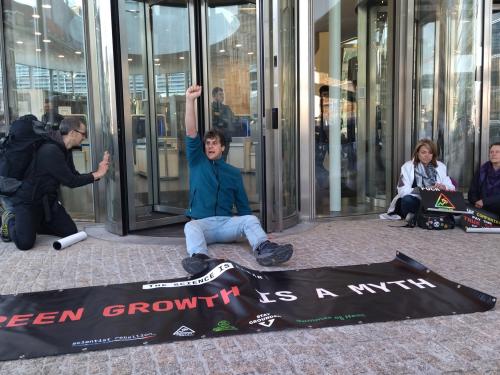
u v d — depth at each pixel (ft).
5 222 14.99
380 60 20.04
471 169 21.26
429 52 20.29
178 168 19.42
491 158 17.63
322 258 13.17
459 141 21.06
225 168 13.75
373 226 17.49
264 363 7.44
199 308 9.44
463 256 13.30
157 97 18.60
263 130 15.81
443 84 20.58
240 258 13.07
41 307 9.60
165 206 18.98
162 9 18.52
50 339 8.21
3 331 8.52
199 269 11.28
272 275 11.44
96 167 18.53
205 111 19.66
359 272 11.66
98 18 15.85
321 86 19.11
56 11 18.28
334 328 8.63
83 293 10.37
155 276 11.66
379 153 20.42
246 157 18.58
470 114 20.98
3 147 14.51
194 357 7.64
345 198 20.06
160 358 7.62
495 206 17.08
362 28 19.54
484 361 7.45
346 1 19.19
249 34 18.84
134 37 17.72
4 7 18.52
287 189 17.37
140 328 8.59
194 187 13.78
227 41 19.15
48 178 14.64
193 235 12.76
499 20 22.06
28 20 18.48
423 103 20.47
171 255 13.67
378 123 20.26
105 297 10.10
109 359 7.60
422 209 17.01
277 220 16.47
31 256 13.65
